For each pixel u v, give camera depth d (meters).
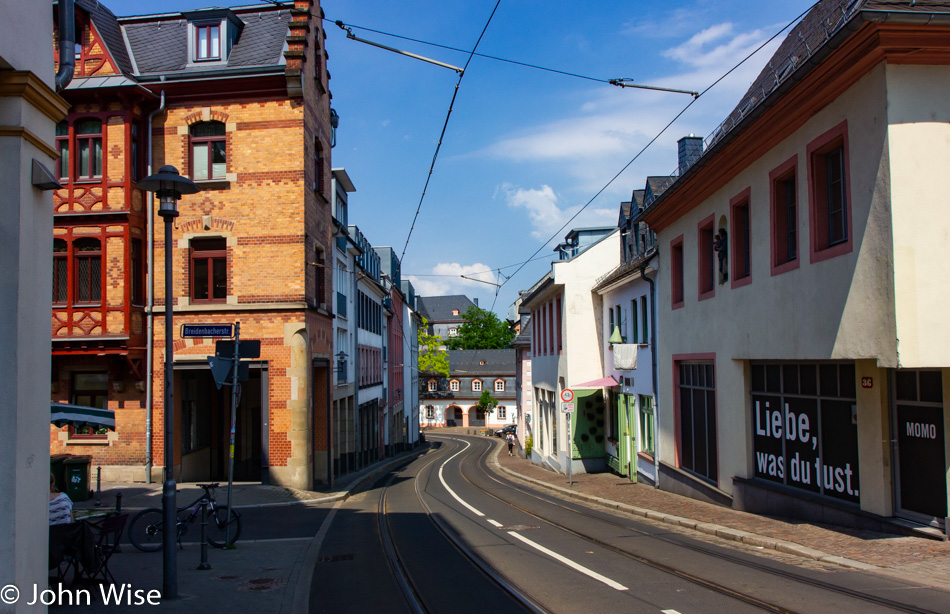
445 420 92.00
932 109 8.62
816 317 10.46
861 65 8.98
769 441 12.97
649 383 20.47
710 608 6.55
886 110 8.62
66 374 19.33
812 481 11.52
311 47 21.20
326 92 23.73
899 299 8.45
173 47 20.88
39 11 6.25
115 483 19.27
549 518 13.99
